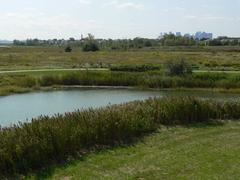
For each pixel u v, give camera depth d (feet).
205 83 144.97
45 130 36.29
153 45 469.16
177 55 277.03
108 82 157.17
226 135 44.34
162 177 30.73
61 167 32.86
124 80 156.04
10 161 31.68
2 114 93.81
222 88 141.90
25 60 255.29
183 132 45.52
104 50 378.53
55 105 109.19
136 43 455.63
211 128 47.91
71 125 39.63
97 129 39.99
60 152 35.32
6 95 130.11
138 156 35.96
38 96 128.57
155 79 151.02
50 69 186.19
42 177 30.66
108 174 31.37
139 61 233.14
